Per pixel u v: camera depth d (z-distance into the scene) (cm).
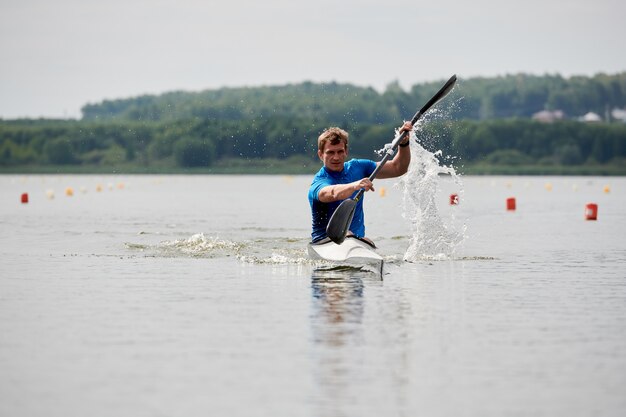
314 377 1869
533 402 1709
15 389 1791
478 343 2158
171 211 7631
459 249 4288
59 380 1852
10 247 4300
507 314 2525
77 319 2448
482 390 1783
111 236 4891
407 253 4022
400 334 2252
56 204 8925
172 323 2389
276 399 1730
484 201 9706
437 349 2098
